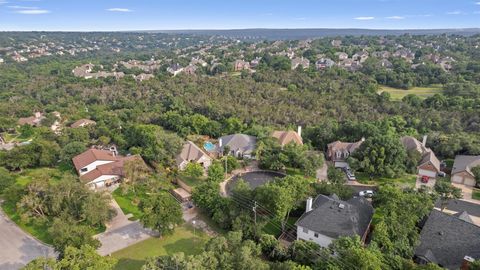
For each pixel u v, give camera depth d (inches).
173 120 4079.7
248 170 2920.8
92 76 7298.2
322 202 1980.8
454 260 1573.6
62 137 3516.2
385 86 5344.5
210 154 3225.9
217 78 5610.2
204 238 1914.4
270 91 4687.5
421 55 7682.1
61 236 1632.6
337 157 3051.2
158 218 1830.7
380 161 2613.2
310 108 4217.5
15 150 2933.1
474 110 3754.9
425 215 1868.8
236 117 3996.1
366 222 1824.6
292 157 2837.1
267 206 1884.8
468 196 2432.3
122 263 1696.6
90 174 2615.7
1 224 2081.7
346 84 4933.6
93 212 1897.1
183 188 2559.1
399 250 1553.9
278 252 1625.2
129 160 2613.2
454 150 2989.7
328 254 1488.7
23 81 6904.5
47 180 2218.3
